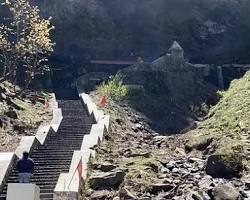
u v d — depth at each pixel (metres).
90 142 17.67
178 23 59.25
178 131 32.59
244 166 14.57
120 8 57.84
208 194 12.30
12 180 14.73
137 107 33.72
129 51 57.72
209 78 49.72
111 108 28.84
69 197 12.37
